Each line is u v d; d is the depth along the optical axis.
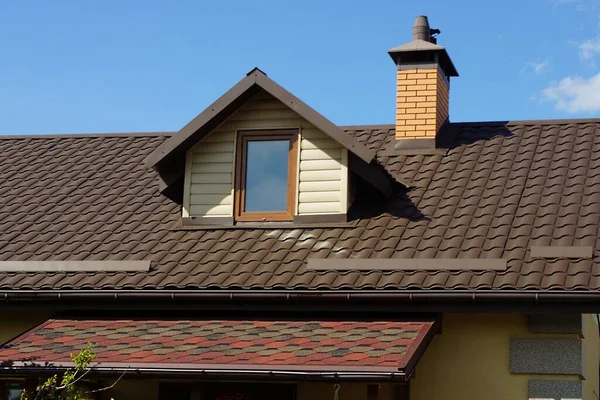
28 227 17.80
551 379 13.76
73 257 16.30
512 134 18.39
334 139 16.23
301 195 16.55
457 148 18.22
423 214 16.06
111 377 12.98
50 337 14.34
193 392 13.49
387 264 14.63
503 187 16.44
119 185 19.33
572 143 17.61
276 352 12.89
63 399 12.12
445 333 14.30
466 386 14.04
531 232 14.84
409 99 18.66
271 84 16.44
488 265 14.12
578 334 13.74
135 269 15.61
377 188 16.41
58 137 22.53
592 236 14.39
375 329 13.64
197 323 14.69
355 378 12.00
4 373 13.27
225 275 15.10
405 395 14.09
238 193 16.84
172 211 17.75
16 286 15.53
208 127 16.92
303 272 14.87
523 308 13.49
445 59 19.16
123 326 14.76
